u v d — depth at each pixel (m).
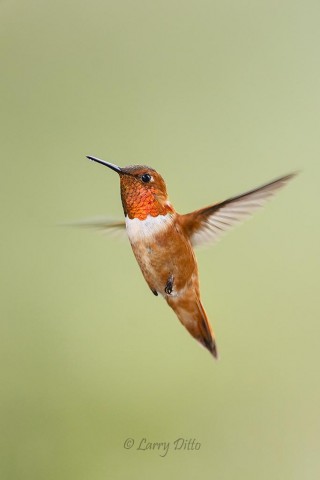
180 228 2.89
